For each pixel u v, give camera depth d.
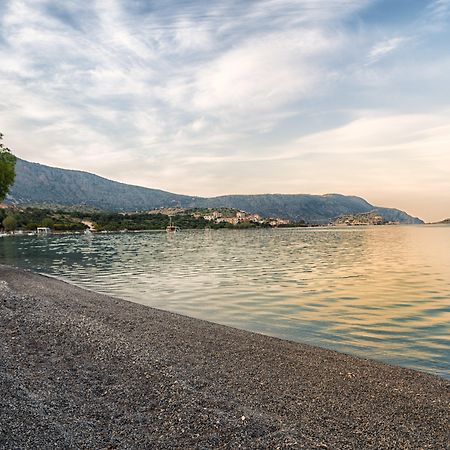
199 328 16.78
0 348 12.64
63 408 8.57
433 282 31.80
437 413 9.04
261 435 7.69
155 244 106.31
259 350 13.73
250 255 63.84
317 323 18.58
